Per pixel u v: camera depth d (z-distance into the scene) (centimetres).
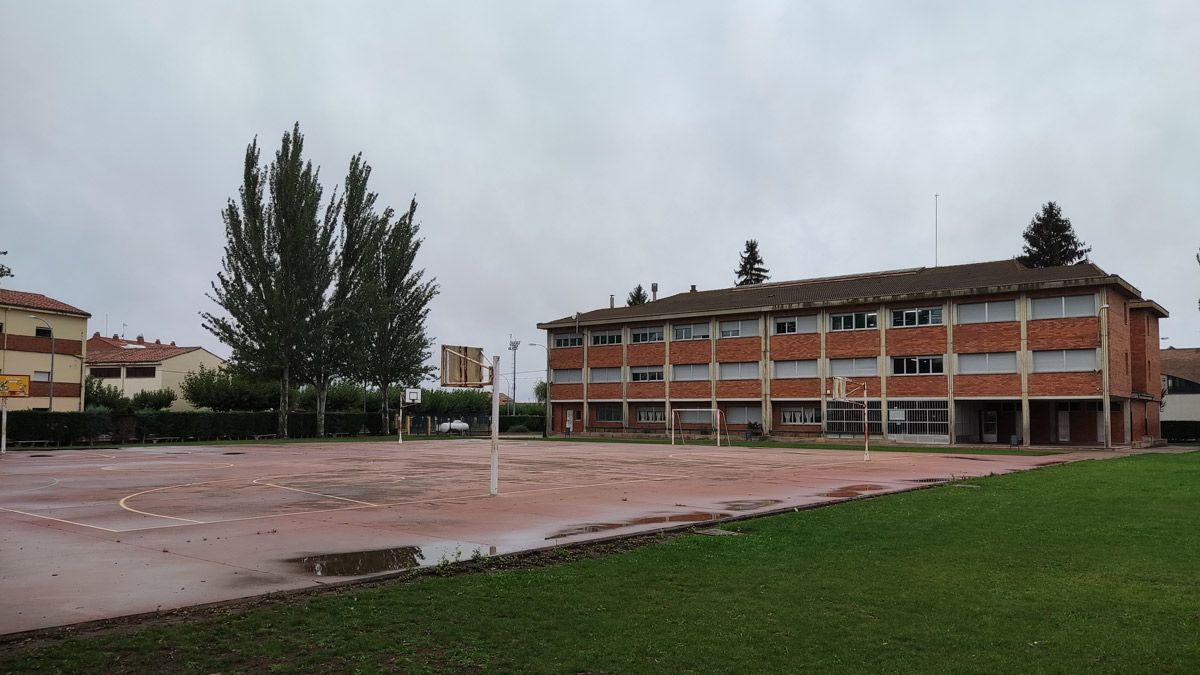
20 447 4356
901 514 1423
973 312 5059
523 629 668
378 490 1892
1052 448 4566
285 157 5650
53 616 702
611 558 992
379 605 744
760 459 3400
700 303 6738
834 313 5678
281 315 5578
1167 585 826
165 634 641
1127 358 5069
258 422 5875
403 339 6625
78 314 6062
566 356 7269
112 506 1553
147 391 7575
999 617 706
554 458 3409
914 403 5288
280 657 590
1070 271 4984
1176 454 3772
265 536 1170
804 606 746
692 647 621
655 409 6725
